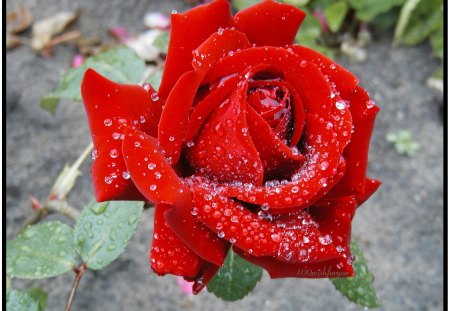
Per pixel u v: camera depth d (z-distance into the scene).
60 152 0.60
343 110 0.33
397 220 0.60
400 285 0.58
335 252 0.33
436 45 0.65
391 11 0.68
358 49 0.68
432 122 0.64
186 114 0.32
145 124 0.34
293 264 0.34
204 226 0.32
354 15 0.69
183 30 0.33
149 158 0.32
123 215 0.40
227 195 0.32
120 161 0.33
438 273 0.58
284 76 0.33
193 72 0.32
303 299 0.57
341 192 0.34
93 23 0.67
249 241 0.32
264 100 0.33
